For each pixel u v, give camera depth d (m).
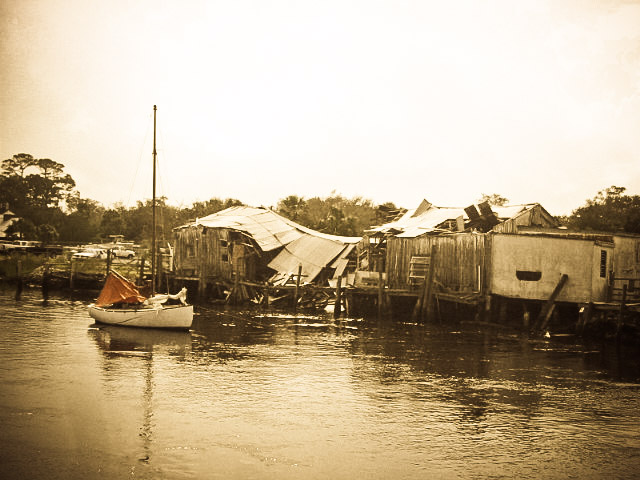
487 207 42.47
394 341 30.00
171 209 81.31
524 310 34.16
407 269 38.91
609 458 15.24
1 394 18.89
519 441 16.25
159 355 25.39
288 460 14.62
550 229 42.91
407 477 13.95
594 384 21.94
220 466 14.16
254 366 23.78
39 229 74.69
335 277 44.53
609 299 33.19
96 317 33.09
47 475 13.42
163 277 49.06
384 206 59.12
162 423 16.83
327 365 24.27
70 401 18.45
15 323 32.53
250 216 53.59
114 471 13.72
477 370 23.78
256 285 43.66
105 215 86.75
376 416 17.95
